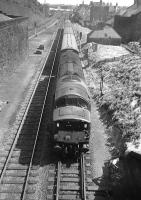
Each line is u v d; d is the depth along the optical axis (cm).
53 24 11356
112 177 1405
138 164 1182
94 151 1722
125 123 1905
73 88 1778
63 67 2275
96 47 4503
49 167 1543
